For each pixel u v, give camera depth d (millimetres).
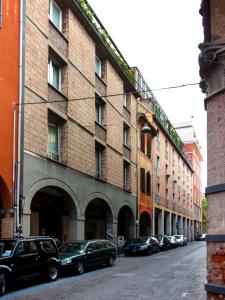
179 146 61500
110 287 13711
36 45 19766
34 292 13133
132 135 35375
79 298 11820
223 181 6645
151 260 24641
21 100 18141
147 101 45188
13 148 17531
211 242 6730
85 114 25031
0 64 16969
